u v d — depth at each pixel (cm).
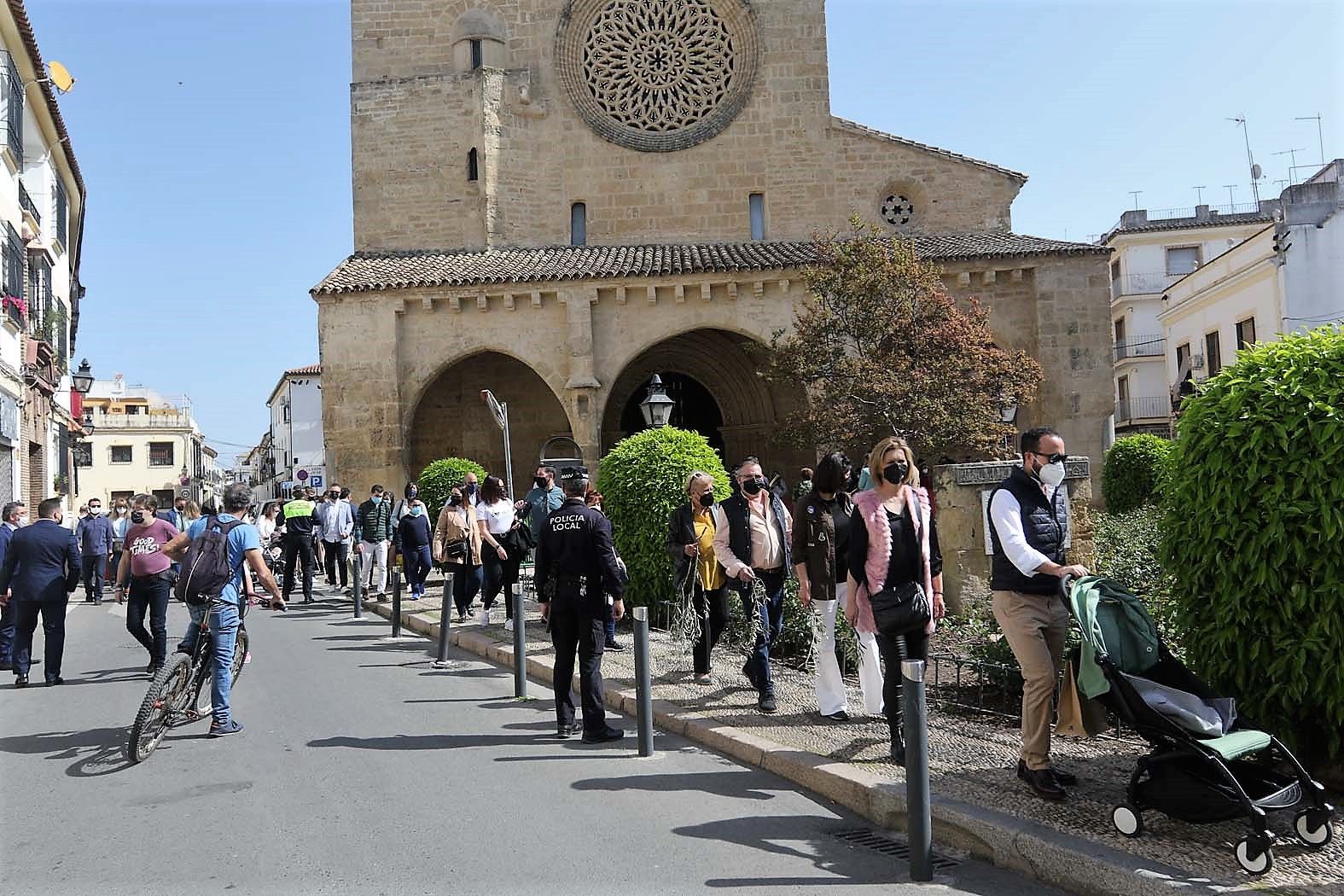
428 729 749
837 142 2583
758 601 770
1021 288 2223
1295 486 480
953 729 655
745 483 790
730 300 2211
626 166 2572
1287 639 486
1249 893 387
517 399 2522
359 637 1273
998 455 1908
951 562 1059
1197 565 526
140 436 6247
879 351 1880
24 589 967
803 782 585
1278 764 496
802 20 2606
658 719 748
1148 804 445
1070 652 509
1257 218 4544
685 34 2611
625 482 1159
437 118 2509
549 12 2589
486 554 1281
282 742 714
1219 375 545
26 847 502
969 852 477
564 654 722
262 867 469
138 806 569
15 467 1995
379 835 509
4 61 1870
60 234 2619
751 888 435
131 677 1019
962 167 2562
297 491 1817
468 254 2438
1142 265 4612
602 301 2212
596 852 480
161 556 999
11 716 827
